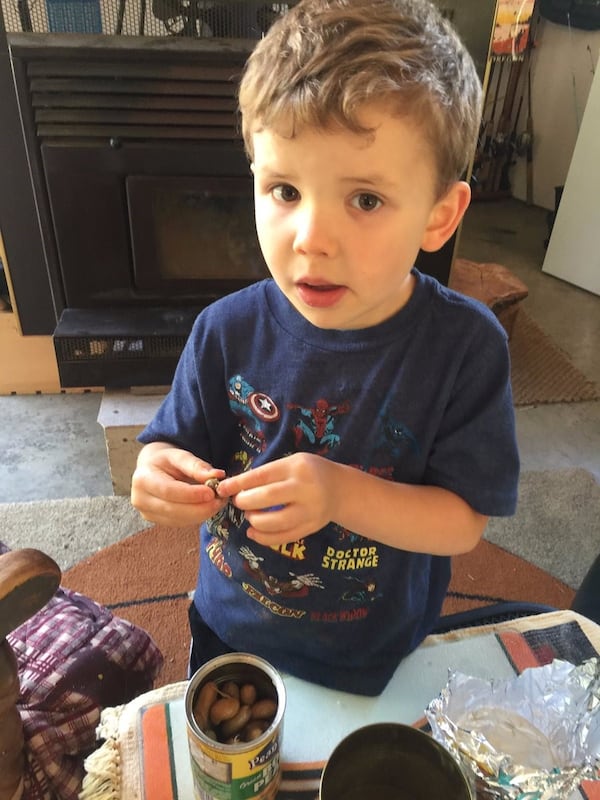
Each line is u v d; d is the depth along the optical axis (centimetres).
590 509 170
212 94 141
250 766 51
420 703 68
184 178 149
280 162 49
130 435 157
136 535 155
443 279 168
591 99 258
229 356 69
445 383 64
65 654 87
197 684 55
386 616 73
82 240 155
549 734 57
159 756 61
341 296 53
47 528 156
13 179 154
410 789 52
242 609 74
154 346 158
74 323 159
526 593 146
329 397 65
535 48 335
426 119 48
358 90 46
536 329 250
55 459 178
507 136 352
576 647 73
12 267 166
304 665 72
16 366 196
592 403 211
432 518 63
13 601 50
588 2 304
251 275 166
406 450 66
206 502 60
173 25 133
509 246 318
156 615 138
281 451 68
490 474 65
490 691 60
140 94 139
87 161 145
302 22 52
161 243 159
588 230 270
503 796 52
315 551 69
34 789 76
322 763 62
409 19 52
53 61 136
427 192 52
